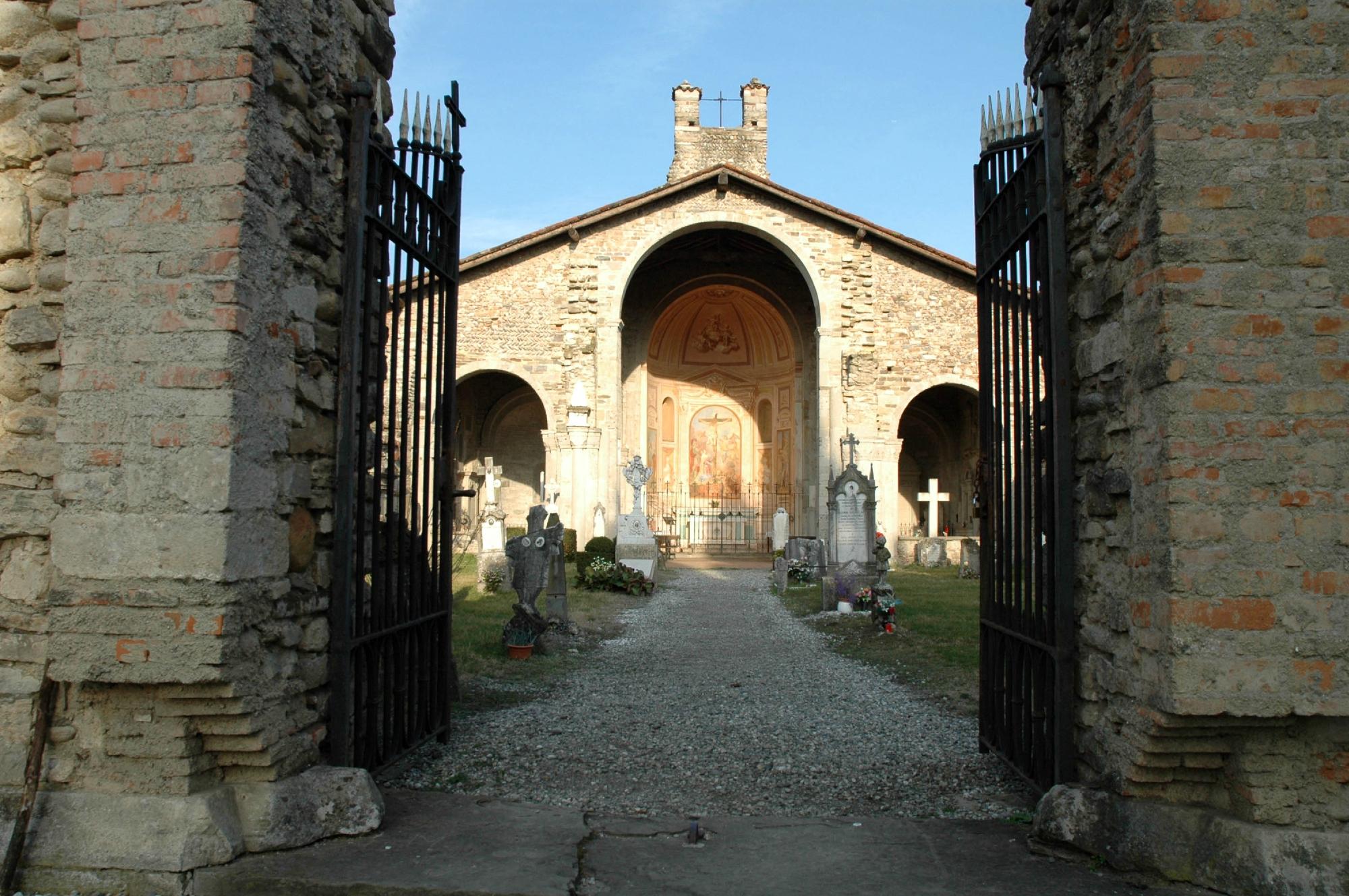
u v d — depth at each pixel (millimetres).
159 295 3750
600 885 3674
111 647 3623
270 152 3967
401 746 5238
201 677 3566
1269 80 3643
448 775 5445
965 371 27188
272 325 3992
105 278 3795
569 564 24719
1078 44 4473
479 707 7523
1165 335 3582
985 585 5895
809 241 27234
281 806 3889
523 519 34406
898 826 4477
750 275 31344
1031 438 4996
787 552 23188
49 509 3941
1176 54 3658
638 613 15555
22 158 4090
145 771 3754
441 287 5852
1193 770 3777
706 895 3592
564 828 4281
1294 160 3615
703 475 34625
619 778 5555
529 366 26859
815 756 6078
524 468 34750
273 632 3955
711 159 35781
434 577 5895
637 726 6992
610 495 26688
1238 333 3568
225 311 3705
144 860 3607
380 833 4102
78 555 3682
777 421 33594
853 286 27172
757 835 4324
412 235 5254
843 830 4410
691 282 31359
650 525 31141
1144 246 3740
